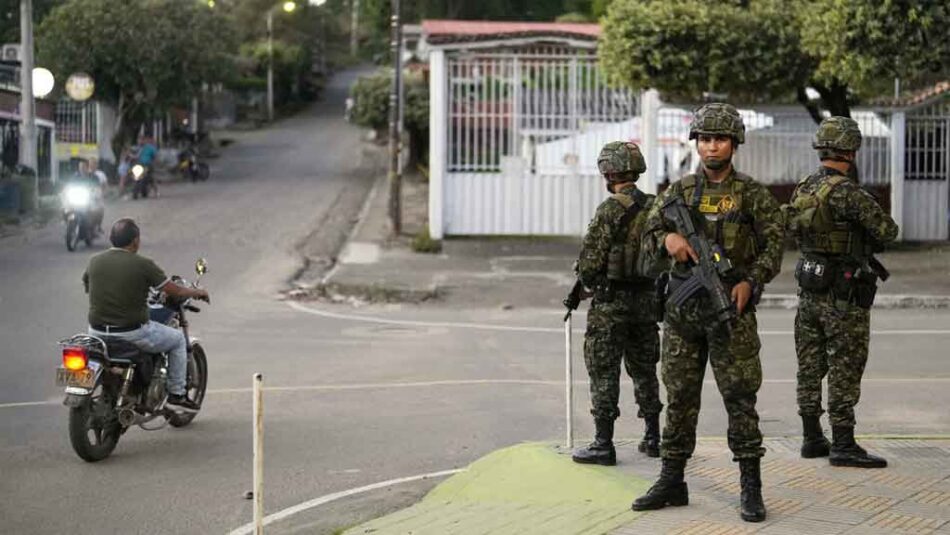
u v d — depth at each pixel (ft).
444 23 152.76
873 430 32.76
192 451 31.37
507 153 91.66
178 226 100.42
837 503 22.79
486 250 87.15
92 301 31.22
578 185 91.71
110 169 151.84
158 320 33.63
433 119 89.81
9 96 114.52
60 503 26.58
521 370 43.83
